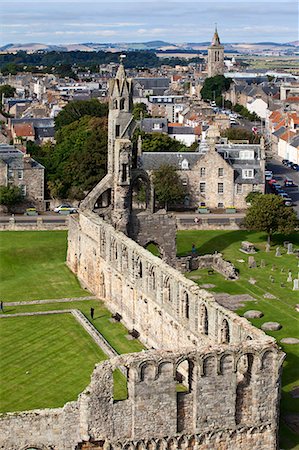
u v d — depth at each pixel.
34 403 93.44
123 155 144.75
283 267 155.75
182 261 152.75
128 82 149.00
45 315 126.19
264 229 165.12
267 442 81.44
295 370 104.69
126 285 123.25
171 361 77.50
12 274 151.88
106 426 77.31
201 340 95.88
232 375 79.12
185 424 79.31
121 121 149.38
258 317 126.38
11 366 105.12
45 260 161.62
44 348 111.50
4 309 129.00
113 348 112.31
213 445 79.88
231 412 79.75
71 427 77.62
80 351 110.19
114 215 147.12
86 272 145.00
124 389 94.12
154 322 112.12
